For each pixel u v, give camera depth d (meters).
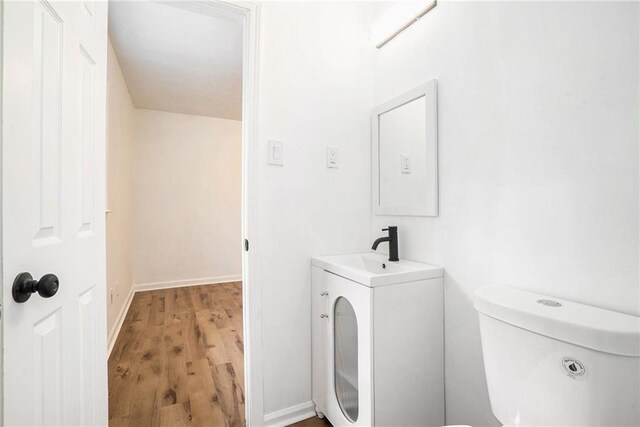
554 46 0.95
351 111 1.72
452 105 1.29
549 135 0.96
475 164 1.19
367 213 1.76
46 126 0.76
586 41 0.88
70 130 0.89
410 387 1.22
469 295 1.21
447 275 1.30
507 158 1.08
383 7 1.71
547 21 0.97
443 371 1.31
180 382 1.83
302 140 1.58
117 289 2.63
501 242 1.10
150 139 3.93
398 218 1.58
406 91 1.52
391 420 1.18
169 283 4.03
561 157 0.93
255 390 1.43
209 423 1.49
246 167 1.47
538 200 0.99
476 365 1.18
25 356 0.67
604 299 0.83
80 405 0.95
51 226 0.79
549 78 0.96
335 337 1.40
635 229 0.79
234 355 2.17
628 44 0.80
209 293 3.77
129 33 2.23
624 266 0.80
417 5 1.42
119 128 2.75
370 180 1.77
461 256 1.25
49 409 0.77
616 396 0.66
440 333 1.30
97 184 1.10
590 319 0.73
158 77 2.98
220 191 4.33
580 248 0.89
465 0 1.25
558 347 0.74
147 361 2.08
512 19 1.07
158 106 3.82
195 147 4.18
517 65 1.05
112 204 2.43
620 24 0.81
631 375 0.65
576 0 0.90
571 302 0.88
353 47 1.74
